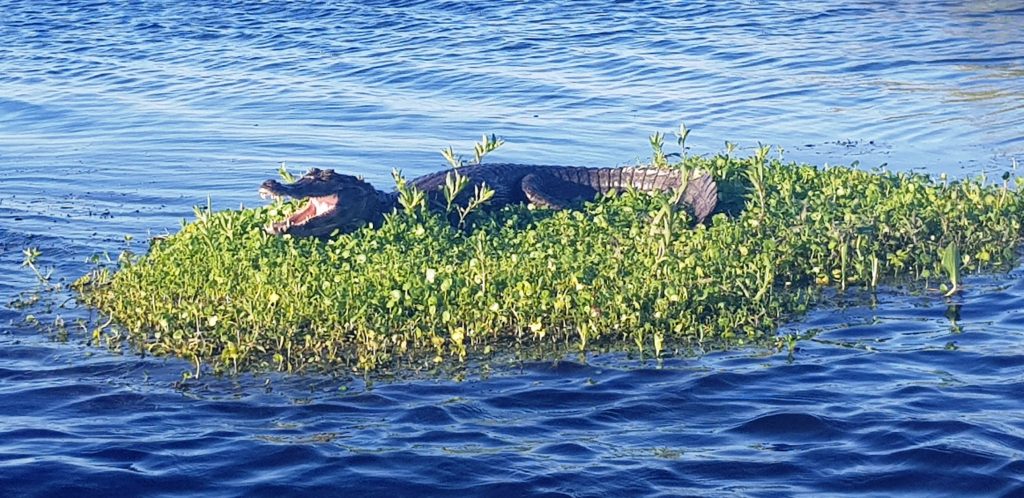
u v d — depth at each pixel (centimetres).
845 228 1167
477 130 1916
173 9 3238
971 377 895
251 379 939
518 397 888
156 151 1828
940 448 776
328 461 787
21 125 2048
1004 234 1196
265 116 2061
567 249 1107
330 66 2464
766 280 1051
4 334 1062
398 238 1161
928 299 1075
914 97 2008
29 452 810
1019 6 2764
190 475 774
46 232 1405
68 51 2756
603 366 942
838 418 830
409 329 994
